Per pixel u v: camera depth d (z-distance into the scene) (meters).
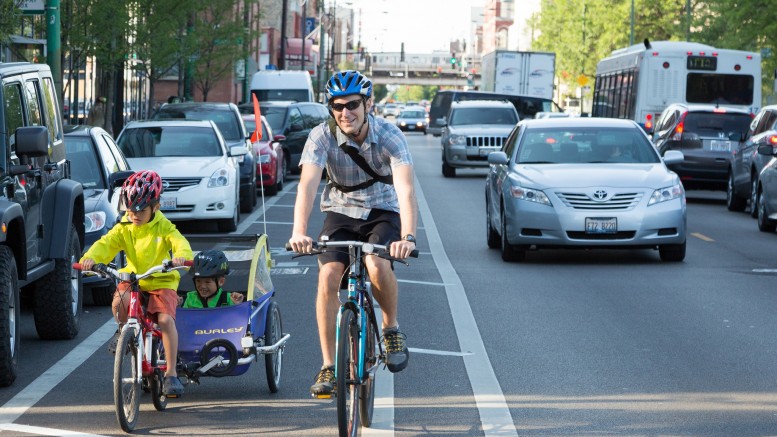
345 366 15.12
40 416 17.89
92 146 31.17
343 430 15.04
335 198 16.66
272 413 18.12
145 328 17.38
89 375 20.94
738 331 25.34
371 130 16.02
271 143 66.00
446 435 16.75
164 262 16.97
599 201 36.38
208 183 46.06
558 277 33.91
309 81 109.00
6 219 19.95
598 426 17.31
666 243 36.78
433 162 106.94
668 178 37.31
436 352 22.86
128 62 79.94
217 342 18.12
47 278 23.80
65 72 78.69
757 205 54.03
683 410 18.31
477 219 52.22
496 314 27.39
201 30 95.00
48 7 47.62
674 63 81.00
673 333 25.05
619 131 40.12
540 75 144.00
